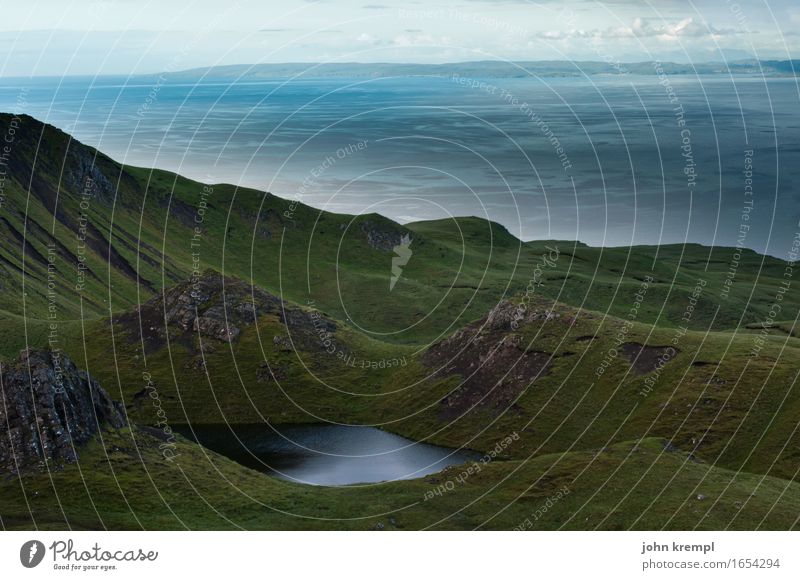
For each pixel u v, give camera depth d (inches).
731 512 3206.2
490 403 5713.6
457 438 5492.1
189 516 3324.3
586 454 3814.0
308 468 4904.0
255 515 3368.6
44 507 3309.5
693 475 3565.5
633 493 3400.6
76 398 3951.8
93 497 3410.4
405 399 6146.7
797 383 4943.4
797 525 3112.7
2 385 3887.8
